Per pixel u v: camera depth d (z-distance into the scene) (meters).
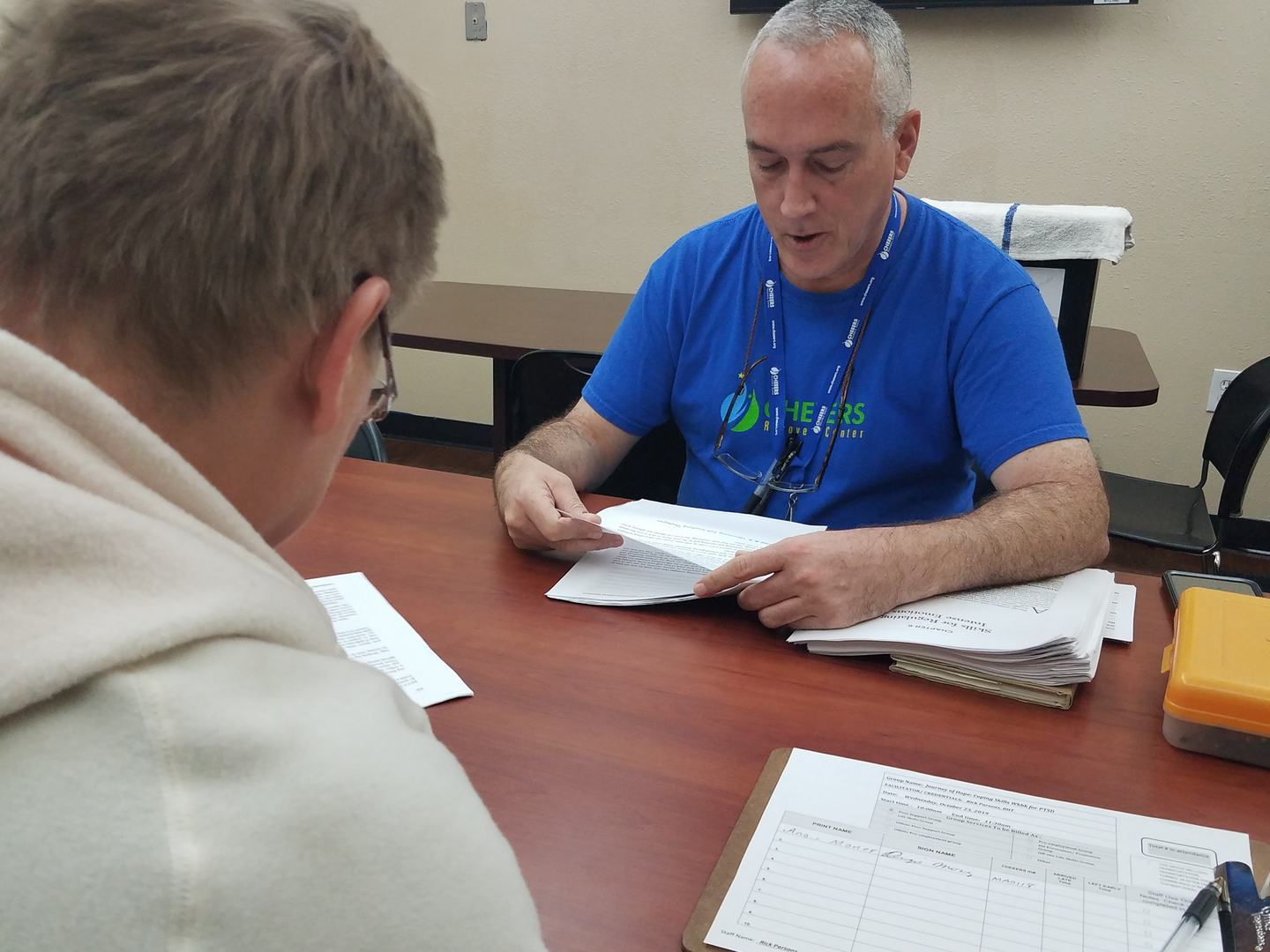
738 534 1.24
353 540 1.25
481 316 2.57
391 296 0.48
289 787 0.35
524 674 0.96
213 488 0.41
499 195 3.74
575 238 3.69
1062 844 0.72
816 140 1.32
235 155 0.38
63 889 0.32
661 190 3.51
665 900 0.67
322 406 0.46
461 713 0.89
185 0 0.39
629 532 1.25
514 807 0.76
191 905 0.32
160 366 0.41
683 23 3.30
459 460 3.91
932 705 0.92
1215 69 2.81
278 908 0.34
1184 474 3.17
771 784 0.79
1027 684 0.93
